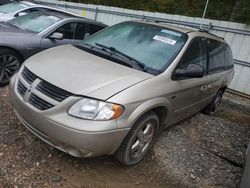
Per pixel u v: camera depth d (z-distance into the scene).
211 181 3.84
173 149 4.36
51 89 3.12
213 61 5.30
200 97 5.01
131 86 3.25
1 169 3.07
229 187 3.80
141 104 3.26
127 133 3.18
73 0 18.62
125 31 4.52
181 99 4.16
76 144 2.94
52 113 3.00
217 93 6.20
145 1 19.17
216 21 10.26
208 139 5.13
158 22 4.80
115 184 3.29
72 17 6.60
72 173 3.28
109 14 13.33
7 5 9.62
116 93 3.10
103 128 2.93
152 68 3.76
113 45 4.24
